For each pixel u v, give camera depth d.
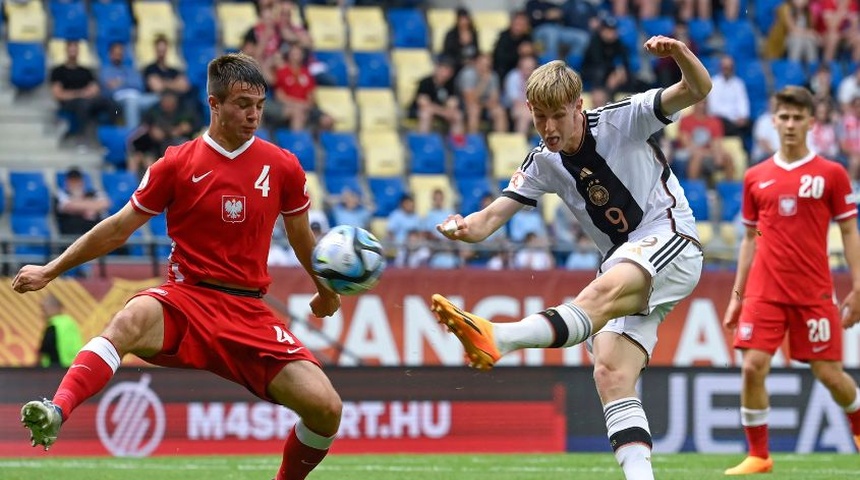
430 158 63.41
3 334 43.44
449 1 74.62
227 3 68.38
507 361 47.44
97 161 60.62
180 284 20.73
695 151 63.72
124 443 37.78
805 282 30.73
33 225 55.78
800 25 73.94
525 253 52.47
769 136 66.00
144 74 60.66
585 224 21.62
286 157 20.95
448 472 31.77
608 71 66.94
